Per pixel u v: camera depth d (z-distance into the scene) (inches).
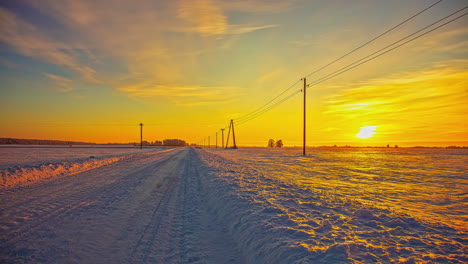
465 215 285.0
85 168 784.9
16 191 402.9
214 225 251.3
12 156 1311.5
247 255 180.4
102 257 174.4
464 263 148.3
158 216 276.7
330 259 147.6
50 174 614.2
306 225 212.2
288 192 374.6
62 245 192.2
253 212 252.7
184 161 1160.8
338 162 1202.0
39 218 258.1
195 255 182.1
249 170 701.9
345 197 370.9
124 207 310.8
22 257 170.7
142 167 840.9
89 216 269.3
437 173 760.3
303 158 1517.0
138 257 175.8
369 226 219.9
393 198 379.9
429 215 281.0
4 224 237.6
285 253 158.4
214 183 464.8
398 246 172.9
